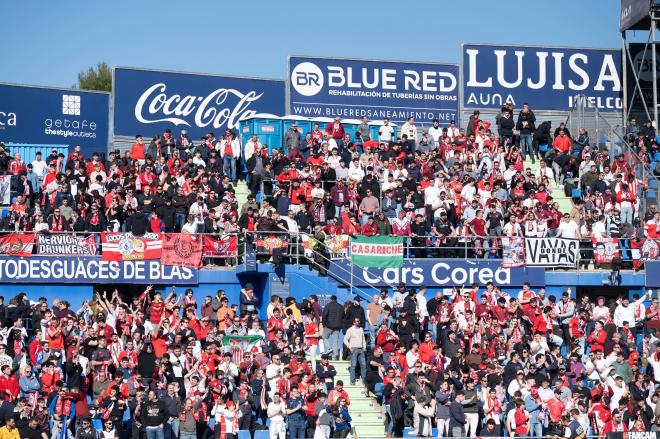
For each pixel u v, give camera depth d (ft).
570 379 177.06
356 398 172.24
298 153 219.61
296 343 171.42
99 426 159.63
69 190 200.13
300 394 160.45
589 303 195.00
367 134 231.91
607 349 182.70
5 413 152.97
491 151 223.30
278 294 194.29
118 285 198.29
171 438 156.56
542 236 206.80
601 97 255.91
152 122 238.89
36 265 189.98
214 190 207.62
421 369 167.32
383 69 248.52
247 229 196.03
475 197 209.26
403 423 166.81
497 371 171.12
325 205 206.28
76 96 236.02
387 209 207.82
